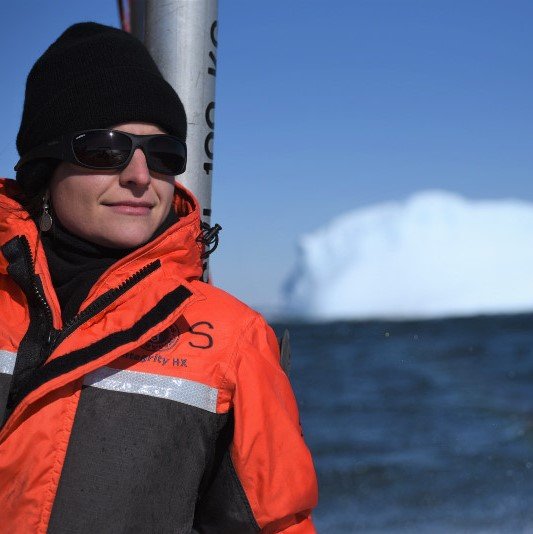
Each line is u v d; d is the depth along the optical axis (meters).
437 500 9.68
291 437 1.42
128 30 2.29
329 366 31.02
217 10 2.06
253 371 1.40
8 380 1.36
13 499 1.27
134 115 1.42
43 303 1.36
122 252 1.46
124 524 1.28
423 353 37.28
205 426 1.36
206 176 2.02
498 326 74.38
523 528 8.36
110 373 1.34
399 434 14.69
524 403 17.91
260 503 1.40
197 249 1.49
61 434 1.29
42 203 1.50
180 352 1.38
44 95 1.44
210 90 2.03
